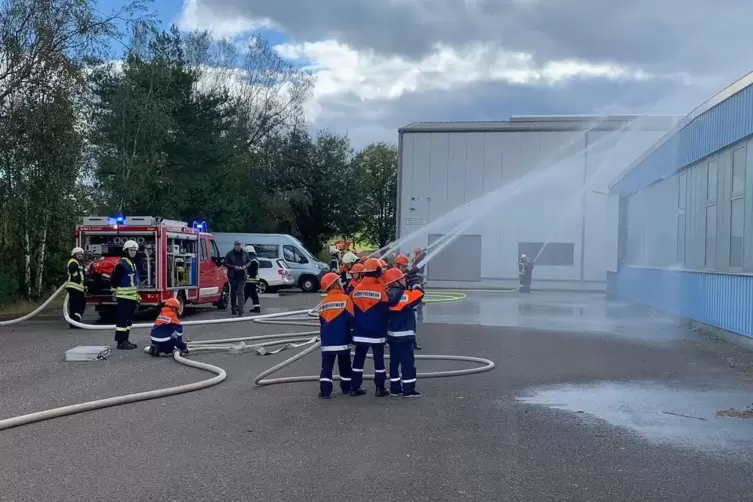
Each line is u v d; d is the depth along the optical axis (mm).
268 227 43812
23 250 20672
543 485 4637
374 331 7426
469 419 6426
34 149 17250
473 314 17297
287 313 16078
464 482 4695
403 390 7441
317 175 47375
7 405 7055
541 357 10172
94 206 23859
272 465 5074
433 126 32250
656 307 18062
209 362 9883
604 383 8156
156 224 15000
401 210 32188
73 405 6824
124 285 11023
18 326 14648
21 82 17078
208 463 5125
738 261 11859
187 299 16625
